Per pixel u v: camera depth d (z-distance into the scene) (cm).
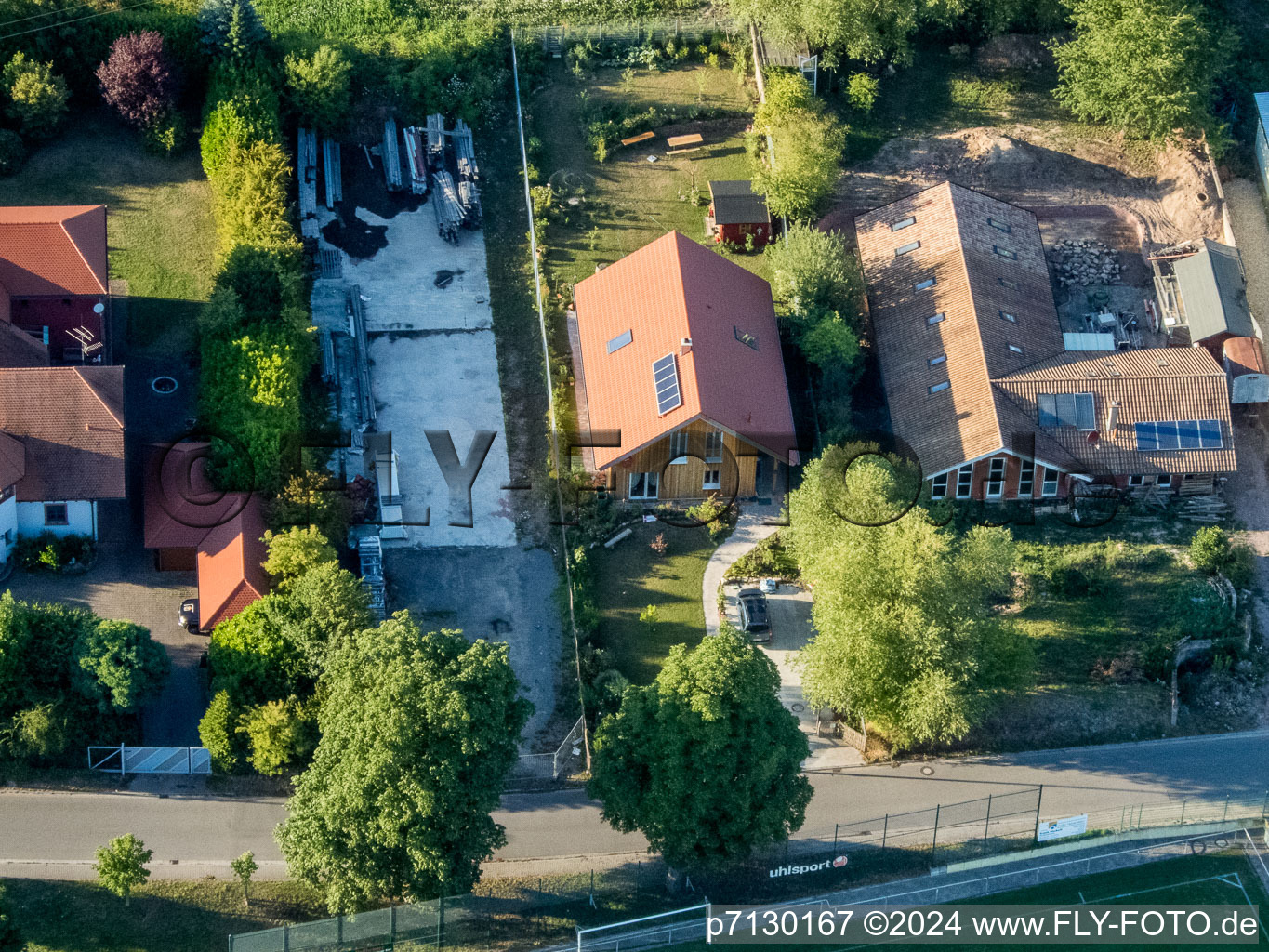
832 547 9038
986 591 9531
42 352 9619
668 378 9712
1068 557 9931
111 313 10312
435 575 9669
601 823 8788
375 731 7881
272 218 10450
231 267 10056
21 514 9231
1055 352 10488
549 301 10750
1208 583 9831
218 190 10681
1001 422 9919
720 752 8088
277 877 8344
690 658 8256
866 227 11106
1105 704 9431
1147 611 9762
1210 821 8988
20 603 8662
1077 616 9762
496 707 8069
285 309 9994
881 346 10512
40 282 9781
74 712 8600
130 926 8069
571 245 11088
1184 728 9394
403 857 7994
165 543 9250
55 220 9869
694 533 9931
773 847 8675
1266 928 8581
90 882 8200
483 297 10831
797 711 9331
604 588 9694
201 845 8431
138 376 10056
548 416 10306
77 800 8538
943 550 8900
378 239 11025
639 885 8525
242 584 8956
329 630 8662
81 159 11031
